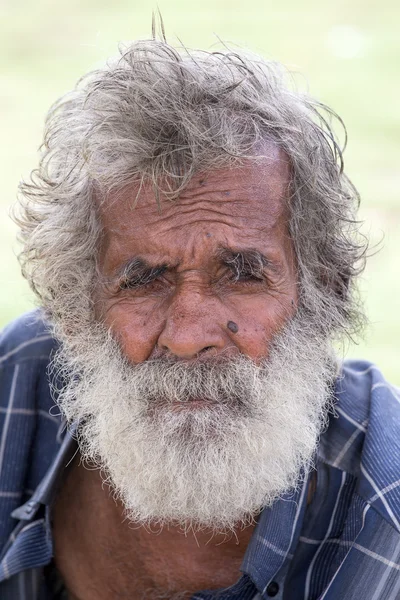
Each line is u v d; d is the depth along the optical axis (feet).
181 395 5.85
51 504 6.71
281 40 25.98
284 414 6.07
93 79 6.31
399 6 28.14
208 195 5.74
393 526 5.91
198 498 5.90
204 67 5.95
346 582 5.89
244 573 6.19
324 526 6.40
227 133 5.73
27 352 7.33
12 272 14.35
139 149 5.71
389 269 14.03
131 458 6.04
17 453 7.12
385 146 17.89
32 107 21.44
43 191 6.52
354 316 6.81
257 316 5.94
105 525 6.70
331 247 6.40
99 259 6.15
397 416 6.53
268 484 6.07
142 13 28.17
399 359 11.92
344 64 23.72
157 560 6.60
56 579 7.17
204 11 28.32
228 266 5.84
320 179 6.18
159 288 5.99
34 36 26.35
